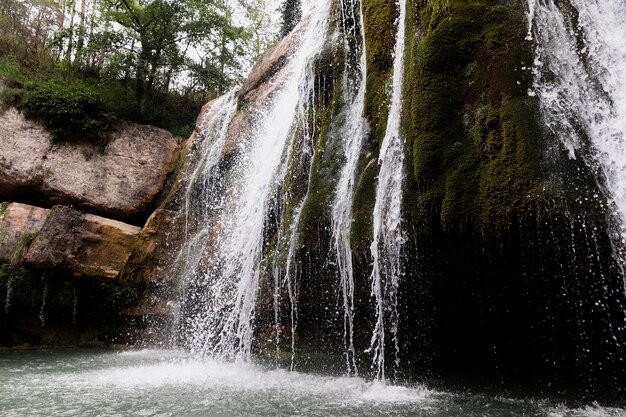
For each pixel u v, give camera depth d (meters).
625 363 4.02
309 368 6.27
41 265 8.77
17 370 6.22
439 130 4.08
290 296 6.26
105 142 11.42
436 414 3.71
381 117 5.12
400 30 5.16
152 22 14.71
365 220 4.75
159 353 8.28
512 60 3.88
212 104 12.48
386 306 4.98
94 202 10.82
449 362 5.21
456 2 4.40
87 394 4.55
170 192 11.41
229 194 9.46
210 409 3.90
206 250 9.24
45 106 10.87
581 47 3.79
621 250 3.23
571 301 3.84
